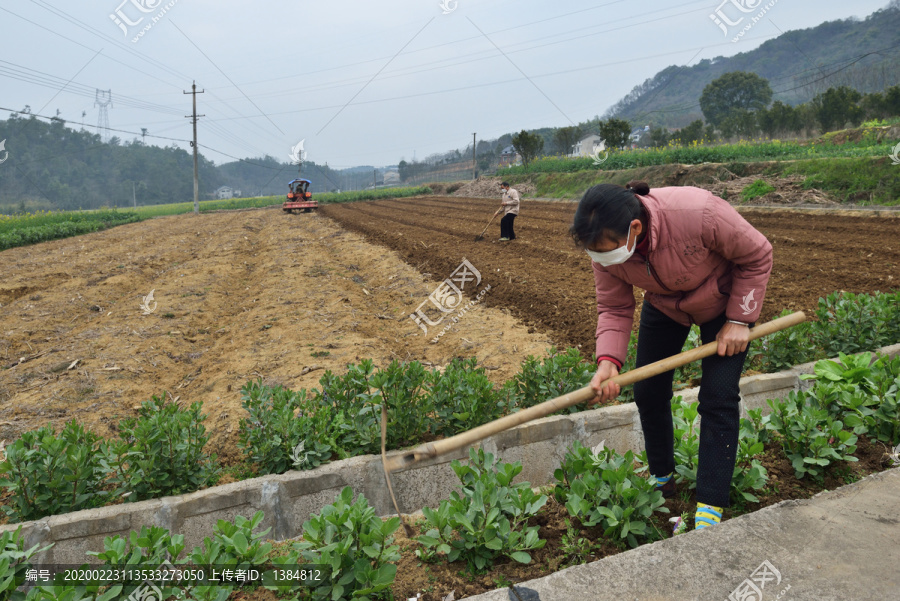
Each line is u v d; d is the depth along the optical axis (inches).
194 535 127.2
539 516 114.0
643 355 117.8
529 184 1454.2
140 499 137.0
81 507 129.3
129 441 149.7
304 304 355.6
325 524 96.8
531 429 152.8
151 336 306.8
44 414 208.8
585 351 244.2
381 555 92.6
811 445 124.6
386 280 441.1
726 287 103.7
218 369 254.4
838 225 530.3
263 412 156.1
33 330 328.2
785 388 171.3
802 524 95.5
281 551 107.0
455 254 514.9
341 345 267.9
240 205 2354.8
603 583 83.4
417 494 148.1
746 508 116.2
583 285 365.1
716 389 102.9
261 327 308.8
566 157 1550.2
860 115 1234.6
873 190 628.1
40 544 116.0
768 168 792.3
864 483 107.6
